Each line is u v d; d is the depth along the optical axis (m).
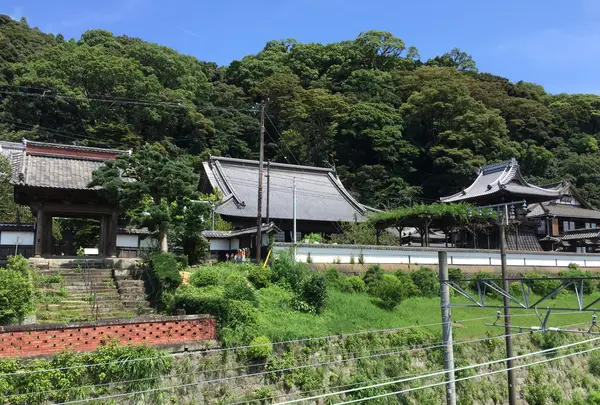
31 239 32.12
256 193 46.03
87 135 66.00
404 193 66.50
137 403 15.75
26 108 64.50
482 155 73.44
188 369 17.41
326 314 23.67
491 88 88.44
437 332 24.25
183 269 25.67
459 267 35.84
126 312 20.50
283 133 72.69
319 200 47.62
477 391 23.20
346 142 73.12
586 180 78.38
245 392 18.08
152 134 71.50
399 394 20.91
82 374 15.27
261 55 96.81
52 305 20.05
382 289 26.77
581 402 25.89
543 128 85.88
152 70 79.69
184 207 26.20
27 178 25.89
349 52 93.31
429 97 74.62
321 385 19.69
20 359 14.84
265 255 30.70
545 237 53.50
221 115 80.19
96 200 27.72
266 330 20.03
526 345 26.50
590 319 31.11
